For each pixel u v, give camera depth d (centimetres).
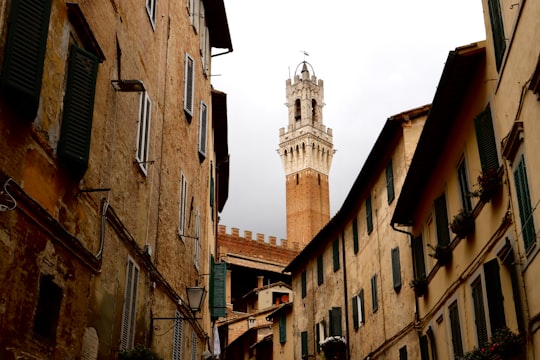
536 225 1174
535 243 1181
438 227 1905
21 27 841
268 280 8150
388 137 2577
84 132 1029
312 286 3959
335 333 3350
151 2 1658
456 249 1786
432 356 2069
